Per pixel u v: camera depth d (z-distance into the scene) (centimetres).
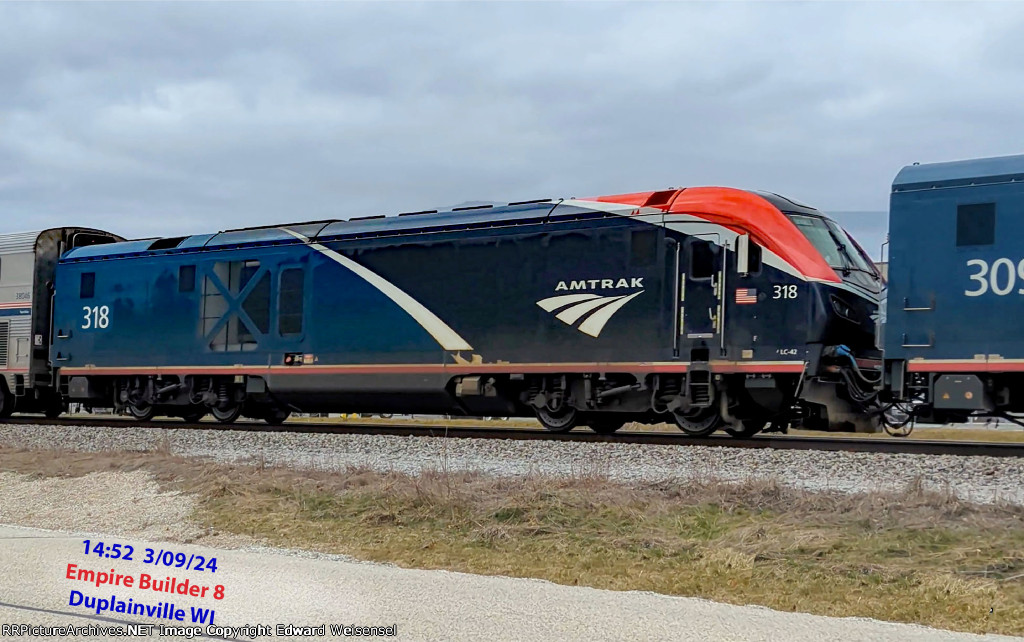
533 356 1892
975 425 3109
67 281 2562
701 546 1068
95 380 2516
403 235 2058
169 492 1466
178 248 2369
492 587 930
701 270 1755
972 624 825
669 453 1542
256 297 2228
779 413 1777
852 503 1166
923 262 1573
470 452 1689
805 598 905
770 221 1722
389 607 850
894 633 781
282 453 1778
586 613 828
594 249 1850
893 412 1677
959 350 1536
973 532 1048
